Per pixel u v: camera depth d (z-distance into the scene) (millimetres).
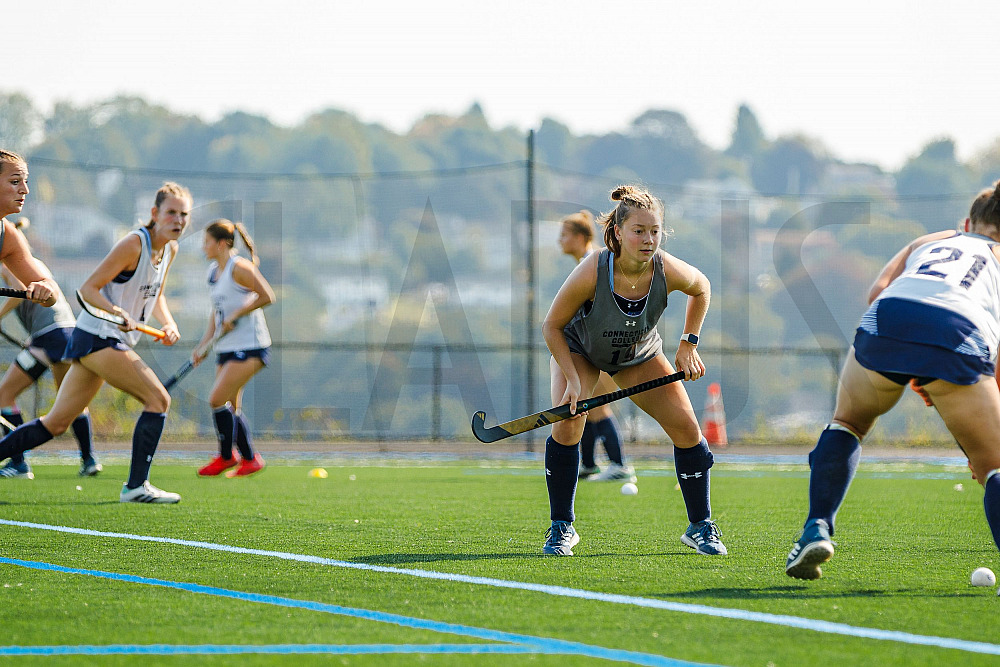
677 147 122188
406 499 17938
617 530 13898
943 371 9070
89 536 12688
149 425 16453
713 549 11633
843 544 12742
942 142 98125
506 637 7523
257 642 7379
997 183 9938
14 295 13898
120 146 97000
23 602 8711
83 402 16297
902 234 54312
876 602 8836
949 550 12219
